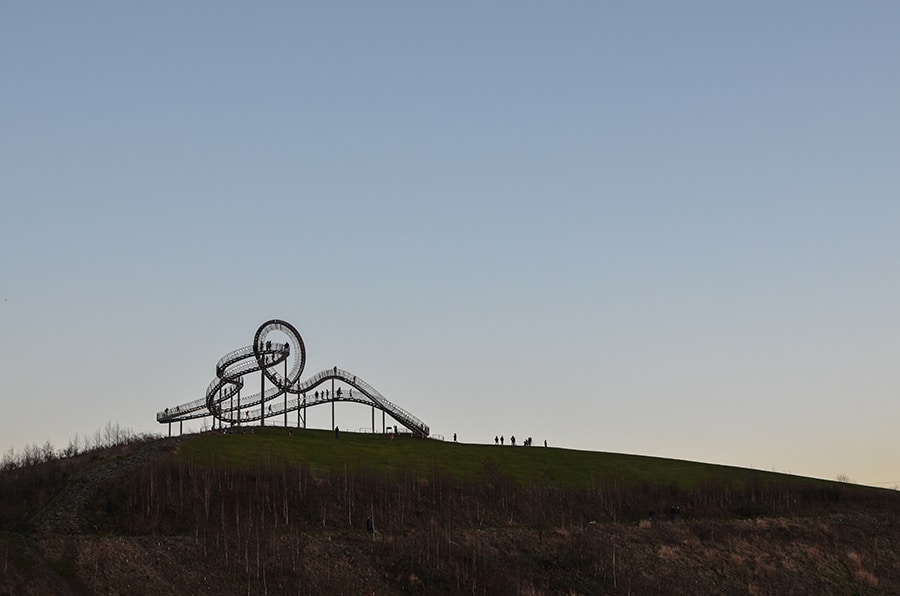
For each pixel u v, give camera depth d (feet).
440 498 490.90
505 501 501.15
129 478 452.35
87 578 365.20
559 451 632.38
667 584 430.20
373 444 598.34
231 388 621.31
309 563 400.88
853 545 491.31
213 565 387.75
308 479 482.69
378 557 414.82
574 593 410.52
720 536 483.92
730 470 610.65
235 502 446.60
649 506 524.52
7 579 350.64
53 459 522.88
